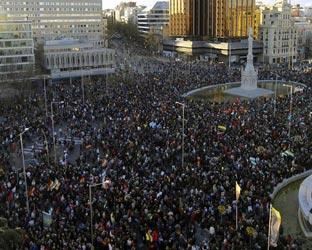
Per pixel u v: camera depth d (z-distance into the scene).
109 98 94.06
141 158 55.41
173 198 43.72
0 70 128.75
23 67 128.38
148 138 64.06
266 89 123.38
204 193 45.19
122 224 39.62
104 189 45.81
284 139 62.75
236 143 60.88
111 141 63.16
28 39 137.00
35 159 60.62
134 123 72.44
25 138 69.44
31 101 97.62
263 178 49.22
